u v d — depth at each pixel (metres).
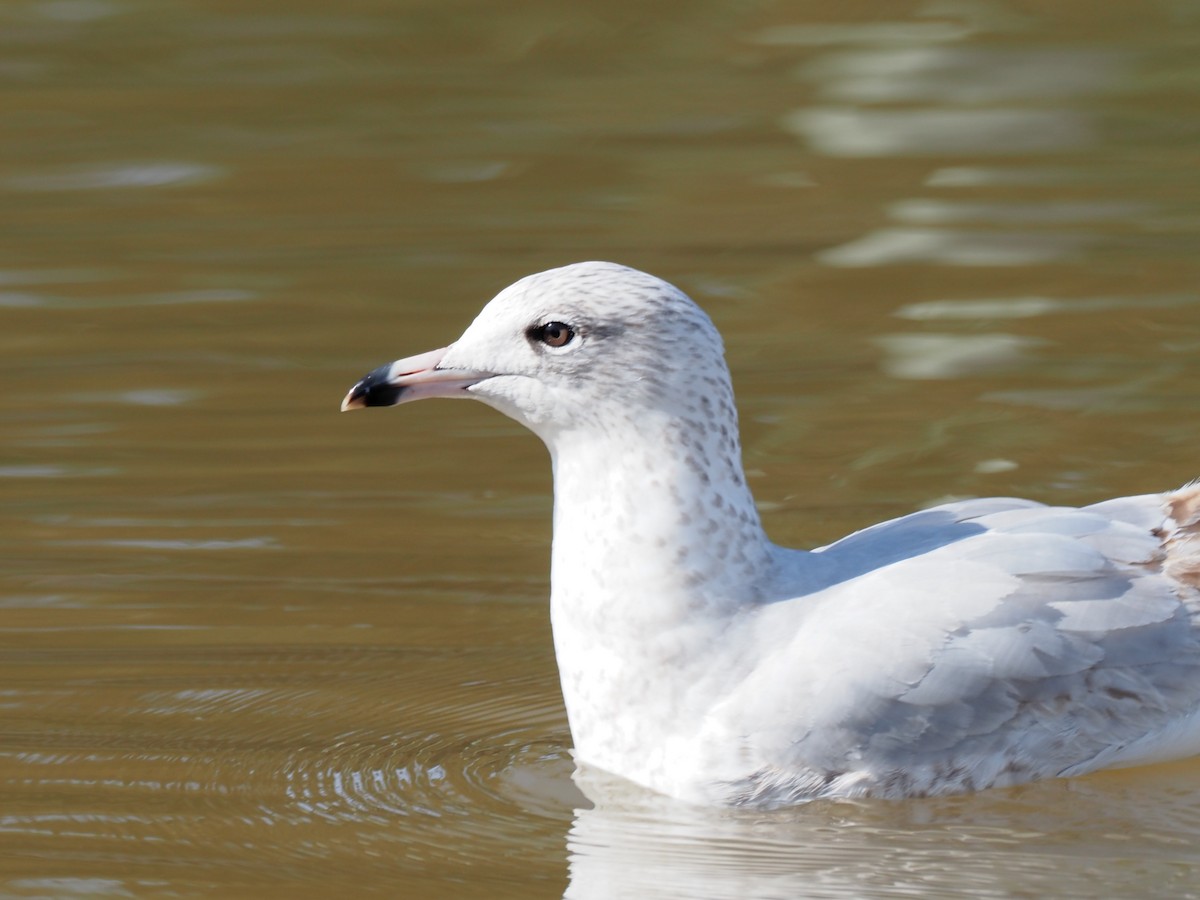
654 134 21.12
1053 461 13.13
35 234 18.41
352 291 16.67
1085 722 9.03
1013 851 8.55
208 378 14.93
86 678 10.49
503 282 16.77
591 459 9.18
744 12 25.56
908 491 12.74
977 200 18.70
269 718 10.08
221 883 8.36
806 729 8.82
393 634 11.06
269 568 11.88
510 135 21.23
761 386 14.55
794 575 9.35
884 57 23.48
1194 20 24.30
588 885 8.32
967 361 14.92
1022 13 25.03
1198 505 9.39
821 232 17.95
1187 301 15.96
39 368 15.12
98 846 8.70
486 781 9.41
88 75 23.38
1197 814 8.88
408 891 8.28
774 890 8.25
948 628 8.86
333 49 24.36
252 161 20.53
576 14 25.67
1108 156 19.86
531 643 10.99
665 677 9.08
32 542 12.16
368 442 13.84
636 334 9.02
